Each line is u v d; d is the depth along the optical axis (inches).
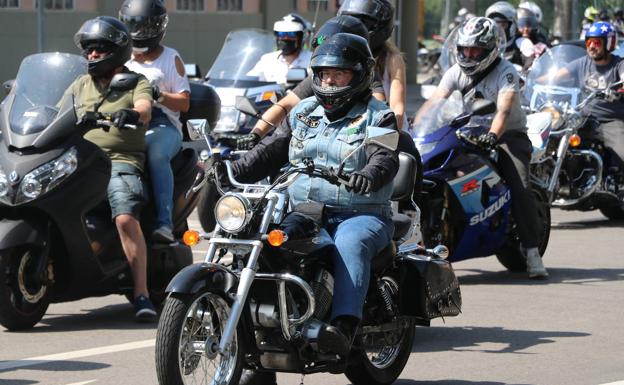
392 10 818.2
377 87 810.8
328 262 616.7
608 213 1412.4
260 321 592.4
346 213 630.5
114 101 840.3
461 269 1082.7
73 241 804.6
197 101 935.7
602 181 1349.7
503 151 996.6
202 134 619.2
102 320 855.7
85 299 950.4
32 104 821.9
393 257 653.9
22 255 794.8
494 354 758.5
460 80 983.6
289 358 594.9
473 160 957.8
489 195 971.3
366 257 611.5
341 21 727.1
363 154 624.4
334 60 617.0
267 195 588.7
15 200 786.2
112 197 829.8
